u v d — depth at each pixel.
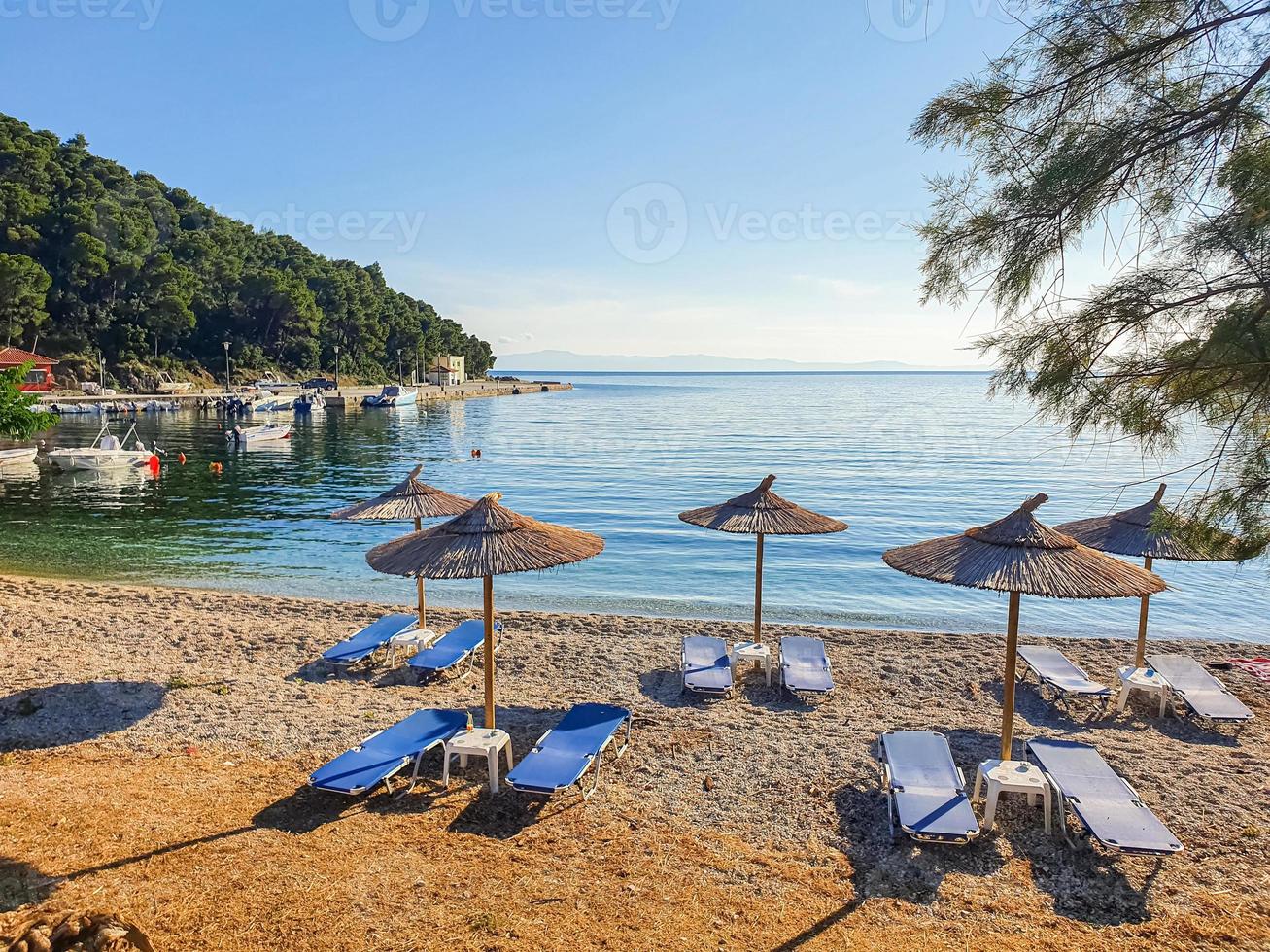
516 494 31.55
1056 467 40.19
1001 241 4.53
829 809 6.70
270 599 14.45
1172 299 4.06
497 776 6.87
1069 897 5.52
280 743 7.82
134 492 31.27
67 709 8.53
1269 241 3.74
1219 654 11.95
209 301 100.81
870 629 13.14
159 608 13.56
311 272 122.50
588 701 9.46
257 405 79.31
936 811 6.05
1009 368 4.55
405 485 10.81
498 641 11.72
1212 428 4.13
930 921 5.22
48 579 16.91
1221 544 4.17
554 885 5.52
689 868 5.79
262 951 4.71
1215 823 6.50
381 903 5.23
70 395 78.06
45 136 99.56
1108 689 9.22
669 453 48.09
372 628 11.10
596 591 16.94
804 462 42.59
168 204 107.50
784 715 9.05
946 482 35.09
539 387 169.12
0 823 6.09
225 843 5.92
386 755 6.82
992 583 6.37
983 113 4.55
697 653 10.27
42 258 85.38
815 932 5.08
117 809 6.38
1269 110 3.96
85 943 4.27
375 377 129.62
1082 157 4.21
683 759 7.68
